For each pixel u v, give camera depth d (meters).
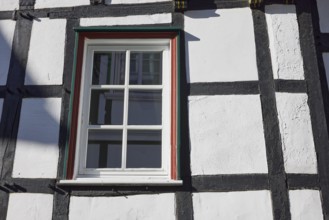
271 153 3.74
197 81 4.00
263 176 3.66
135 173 3.83
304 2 4.29
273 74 4.00
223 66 4.05
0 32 4.35
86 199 3.66
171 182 3.64
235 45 4.14
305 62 4.04
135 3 4.37
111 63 4.28
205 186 3.66
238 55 4.09
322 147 3.73
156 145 3.95
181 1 4.24
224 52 4.11
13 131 3.93
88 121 4.04
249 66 4.04
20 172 3.78
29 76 4.12
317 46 4.19
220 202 3.61
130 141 3.97
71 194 3.68
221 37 4.18
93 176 3.82
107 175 3.82
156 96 4.14
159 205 3.62
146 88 4.13
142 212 3.61
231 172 3.69
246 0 4.31
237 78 4.00
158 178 3.76
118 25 4.30
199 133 3.83
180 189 3.66
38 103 4.02
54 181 3.74
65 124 3.94
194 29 4.22
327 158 3.70
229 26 4.22
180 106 3.92
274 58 4.06
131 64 4.26
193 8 4.30
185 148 3.79
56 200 3.67
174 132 3.85
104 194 3.67
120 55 4.31
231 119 3.87
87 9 4.38
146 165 3.89
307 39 4.12
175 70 4.07
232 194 3.62
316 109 3.87
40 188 3.72
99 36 4.26
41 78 4.11
